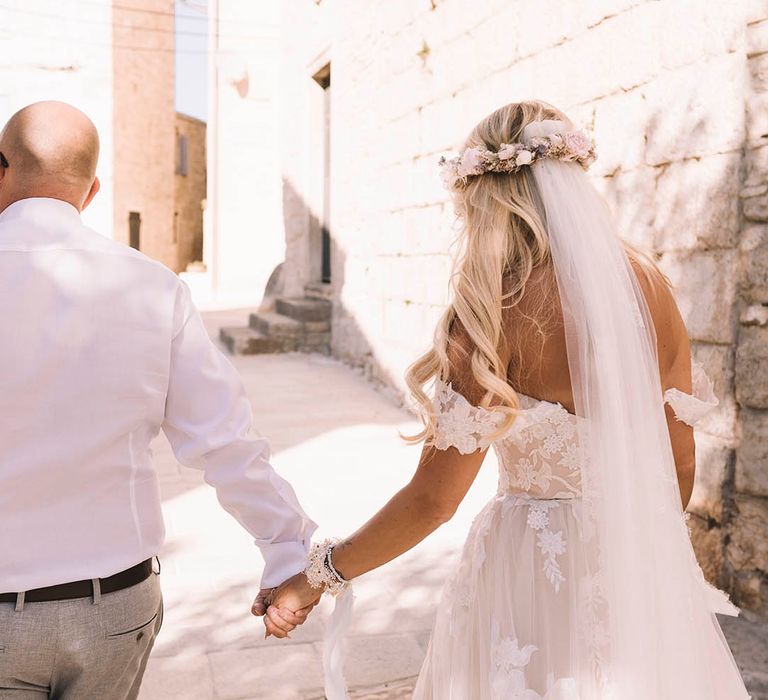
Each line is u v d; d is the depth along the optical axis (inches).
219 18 720.3
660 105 161.5
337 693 70.9
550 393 58.7
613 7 178.1
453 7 269.7
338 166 421.1
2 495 54.1
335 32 418.0
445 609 68.8
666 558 59.3
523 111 63.1
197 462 64.5
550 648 59.7
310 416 302.0
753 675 116.0
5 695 56.4
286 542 68.4
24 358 54.3
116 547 57.6
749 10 137.8
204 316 636.1
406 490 61.9
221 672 121.1
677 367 65.9
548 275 58.2
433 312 292.8
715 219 145.1
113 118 767.1
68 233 58.2
